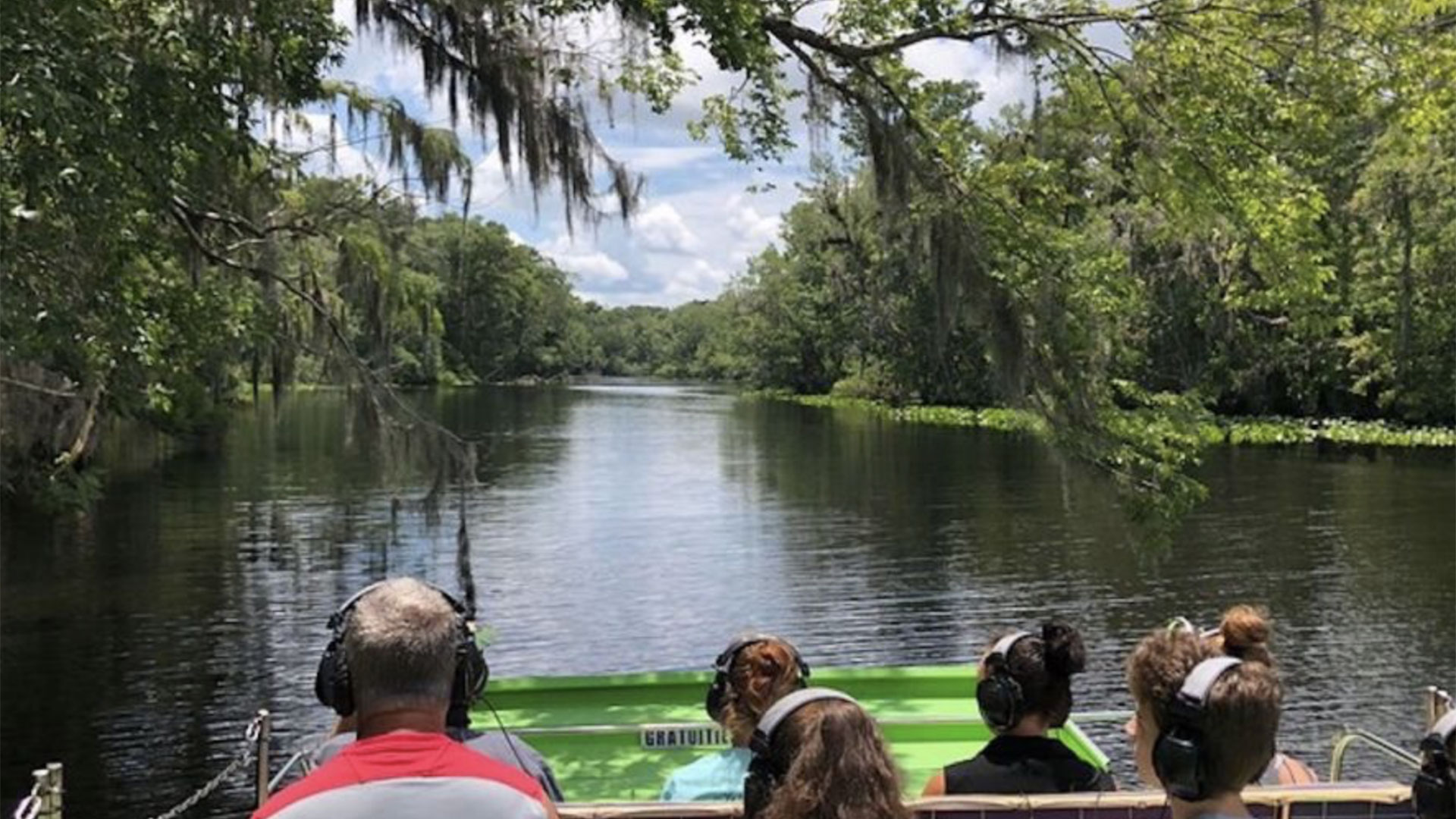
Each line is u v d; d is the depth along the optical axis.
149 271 9.29
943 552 20.12
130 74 6.45
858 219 23.30
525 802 2.00
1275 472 30.70
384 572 18.58
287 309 12.14
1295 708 11.59
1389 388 44.59
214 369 12.89
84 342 7.11
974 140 10.68
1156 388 45.19
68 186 5.88
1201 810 2.09
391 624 2.08
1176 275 42.94
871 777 1.97
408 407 10.66
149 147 6.52
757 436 47.47
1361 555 19.16
